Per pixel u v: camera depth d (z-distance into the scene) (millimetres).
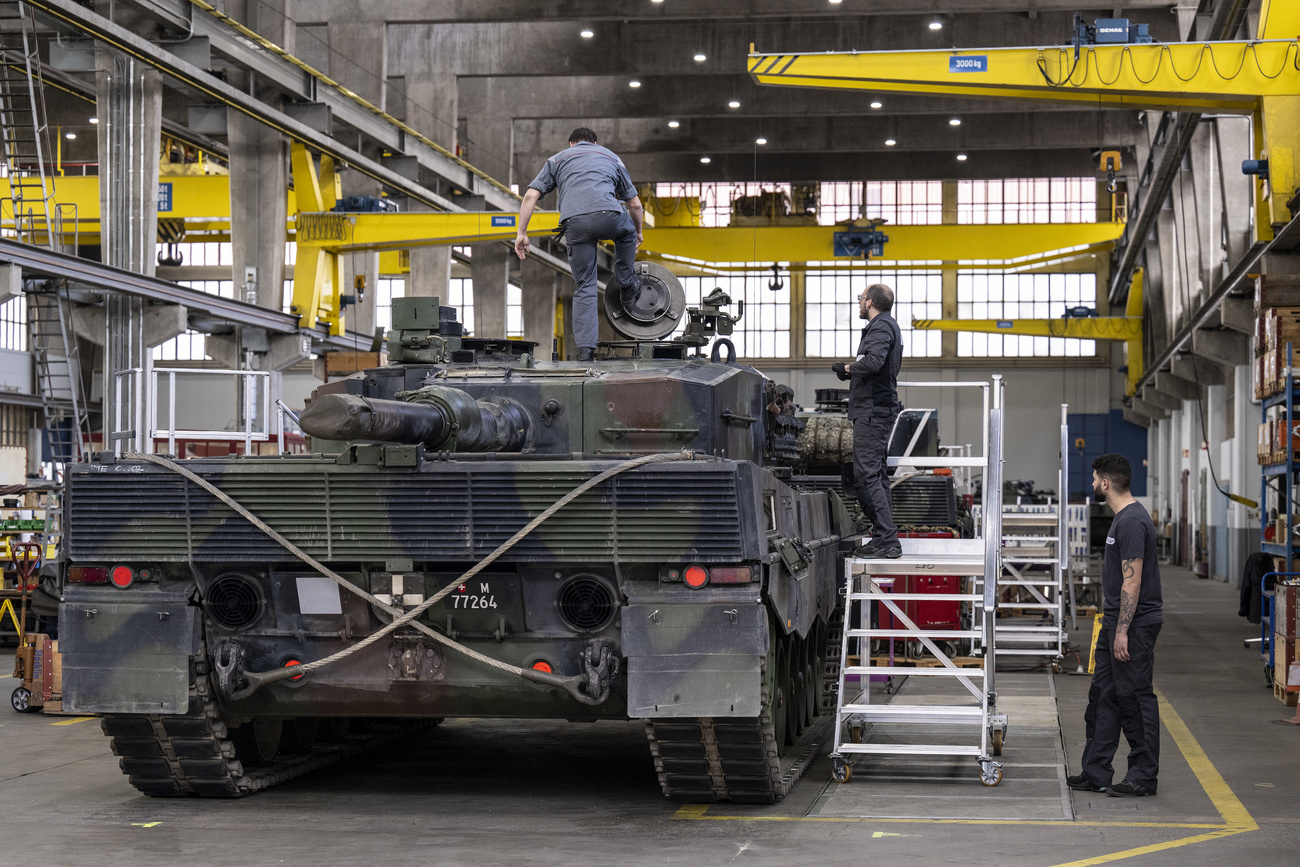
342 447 8680
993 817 8250
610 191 10297
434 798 8953
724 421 9273
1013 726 11852
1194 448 45469
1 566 19406
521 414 9023
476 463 7816
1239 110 21469
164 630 8328
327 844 7574
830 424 15992
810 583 10055
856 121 47281
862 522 14711
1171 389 45500
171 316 27297
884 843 7543
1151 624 8961
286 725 9930
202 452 25484
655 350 10094
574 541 7777
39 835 7832
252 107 29219
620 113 43875
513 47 39812
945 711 9422
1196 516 44719
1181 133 31219
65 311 27844
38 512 21672
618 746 11148
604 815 8367
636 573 7879
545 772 9945
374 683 8289
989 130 46406
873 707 9516
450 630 8164
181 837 7773
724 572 7750
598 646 7957
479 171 41625
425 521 7891
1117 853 7305
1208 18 30688
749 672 7719
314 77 31781
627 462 7699
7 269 21969
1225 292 28125
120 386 14875
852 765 9914
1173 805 8656
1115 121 45781
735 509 7641
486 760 10477
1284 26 20703
